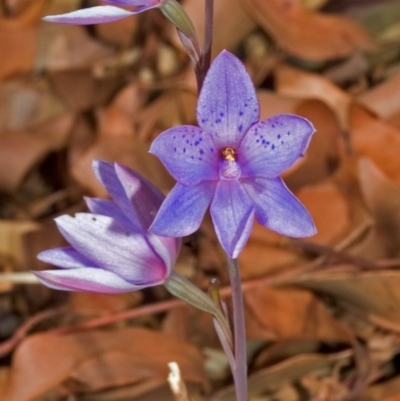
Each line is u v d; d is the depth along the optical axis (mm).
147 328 476
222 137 360
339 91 555
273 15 570
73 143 577
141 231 373
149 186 372
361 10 604
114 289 372
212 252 497
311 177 506
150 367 464
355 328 485
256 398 474
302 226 353
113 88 619
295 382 473
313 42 583
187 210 356
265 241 487
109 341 467
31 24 609
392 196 472
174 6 358
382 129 500
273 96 524
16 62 606
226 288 486
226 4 562
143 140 550
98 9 352
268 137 358
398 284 458
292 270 482
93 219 372
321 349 478
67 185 587
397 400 445
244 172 360
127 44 626
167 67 628
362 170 475
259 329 474
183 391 401
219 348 487
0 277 502
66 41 611
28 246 513
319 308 469
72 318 503
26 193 594
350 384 469
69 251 379
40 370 459
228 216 356
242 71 353
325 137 506
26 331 494
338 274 472
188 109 562
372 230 481
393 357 481
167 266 374
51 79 604
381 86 537
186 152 357
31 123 600
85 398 469
